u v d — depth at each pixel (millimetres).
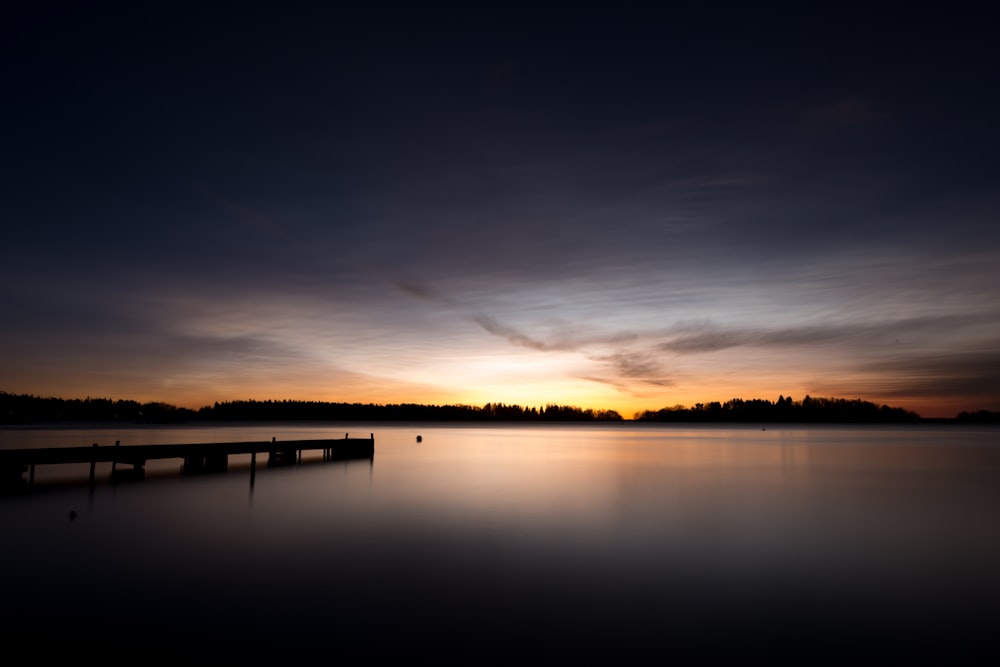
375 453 47438
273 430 118312
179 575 11453
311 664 7734
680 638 8766
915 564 12883
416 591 10711
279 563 12406
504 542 14539
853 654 8297
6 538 14305
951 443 72688
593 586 11133
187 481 25344
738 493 23797
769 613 9836
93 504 19109
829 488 25719
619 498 22016
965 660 8133
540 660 7992
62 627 8797
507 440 78312
